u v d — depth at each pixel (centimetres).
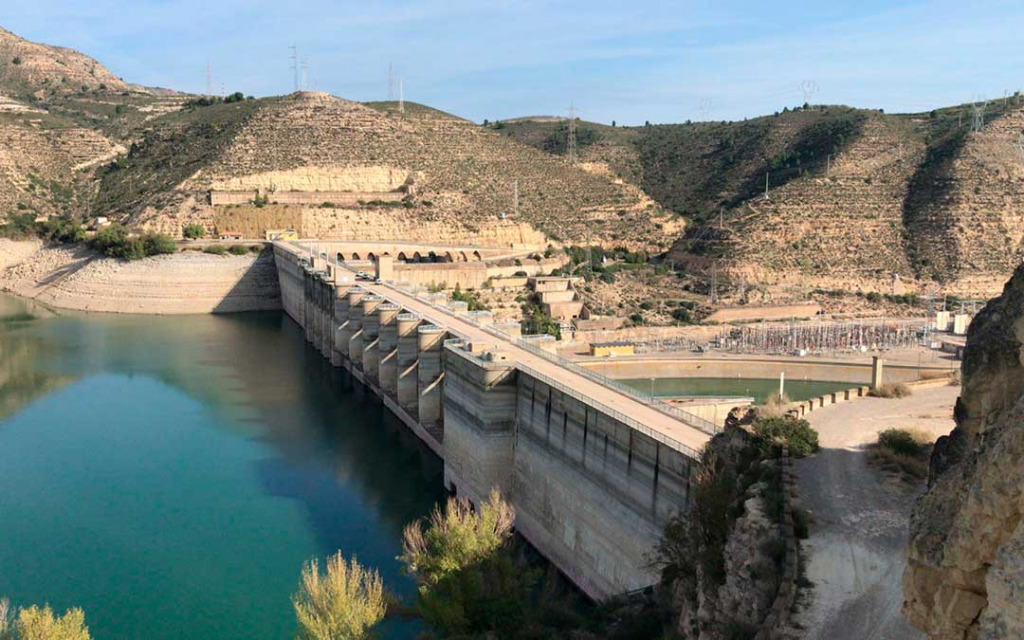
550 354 8581
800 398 12156
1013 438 2214
